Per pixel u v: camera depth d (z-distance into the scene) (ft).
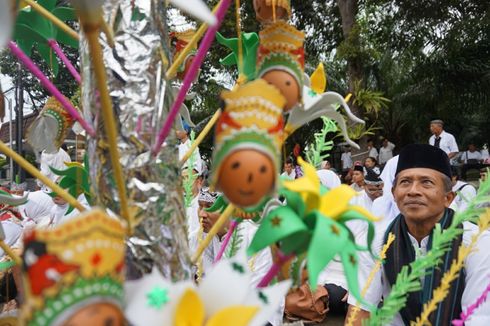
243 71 3.19
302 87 2.61
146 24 2.65
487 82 42.75
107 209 2.48
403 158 5.96
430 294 5.24
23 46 3.53
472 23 41.04
